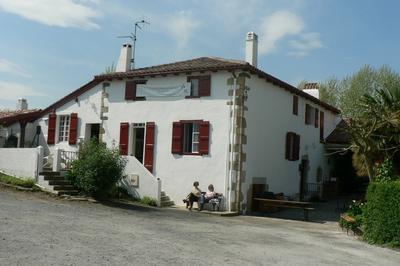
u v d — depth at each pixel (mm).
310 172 23859
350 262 9227
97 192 15695
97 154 15758
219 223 13602
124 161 16688
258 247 9938
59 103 21766
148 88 19141
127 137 19438
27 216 10617
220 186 17109
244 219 15445
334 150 26016
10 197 13586
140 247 8555
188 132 18328
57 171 16516
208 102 17672
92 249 7961
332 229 14328
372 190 12031
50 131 21781
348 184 27094
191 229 11617
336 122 28062
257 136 18234
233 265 7910
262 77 18375
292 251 9852
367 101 16875
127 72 19797
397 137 15969
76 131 20984
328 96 38031
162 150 18484
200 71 17734
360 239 12242
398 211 11195
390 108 16375
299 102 22484
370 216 11992
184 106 18172
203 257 8273
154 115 18875
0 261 6648
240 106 17062
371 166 15023
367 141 15016
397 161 16453
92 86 20828
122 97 19875
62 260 7020
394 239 11266
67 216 11359
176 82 18453
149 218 12906
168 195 18094
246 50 19953
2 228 8922
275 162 19875
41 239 8328
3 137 22922
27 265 6586
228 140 17141
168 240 9594
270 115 19359
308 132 23594
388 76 35094
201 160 17578
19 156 16656
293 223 15328
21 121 22266
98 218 11672
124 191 17484
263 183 18719
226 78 17422
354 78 36625
